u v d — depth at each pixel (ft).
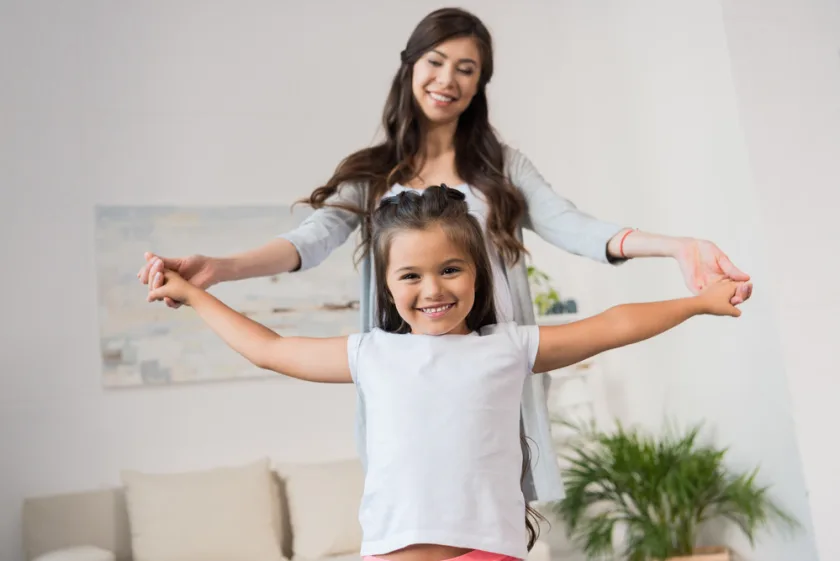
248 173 12.39
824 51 9.89
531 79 13.60
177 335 11.82
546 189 6.08
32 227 11.59
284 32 12.84
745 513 9.83
